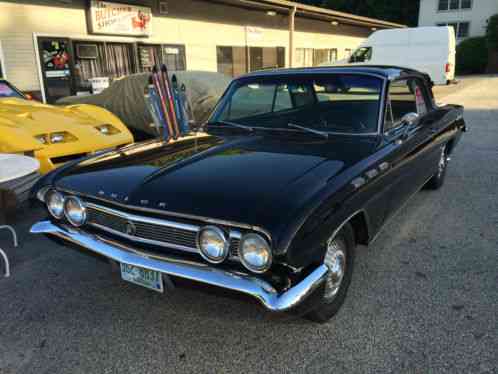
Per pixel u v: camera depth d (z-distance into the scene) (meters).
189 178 2.47
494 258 3.48
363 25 26.08
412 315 2.71
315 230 2.12
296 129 3.35
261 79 3.71
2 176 3.33
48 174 2.99
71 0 11.84
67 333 2.62
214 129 3.64
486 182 5.57
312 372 2.26
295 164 2.61
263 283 2.08
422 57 19.48
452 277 3.18
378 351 2.40
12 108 5.52
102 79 12.17
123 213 2.42
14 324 2.71
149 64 14.27
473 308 2.78
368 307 2.81
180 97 5.95
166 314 2.80
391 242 3.80
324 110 3.37
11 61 10.84
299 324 2.66
